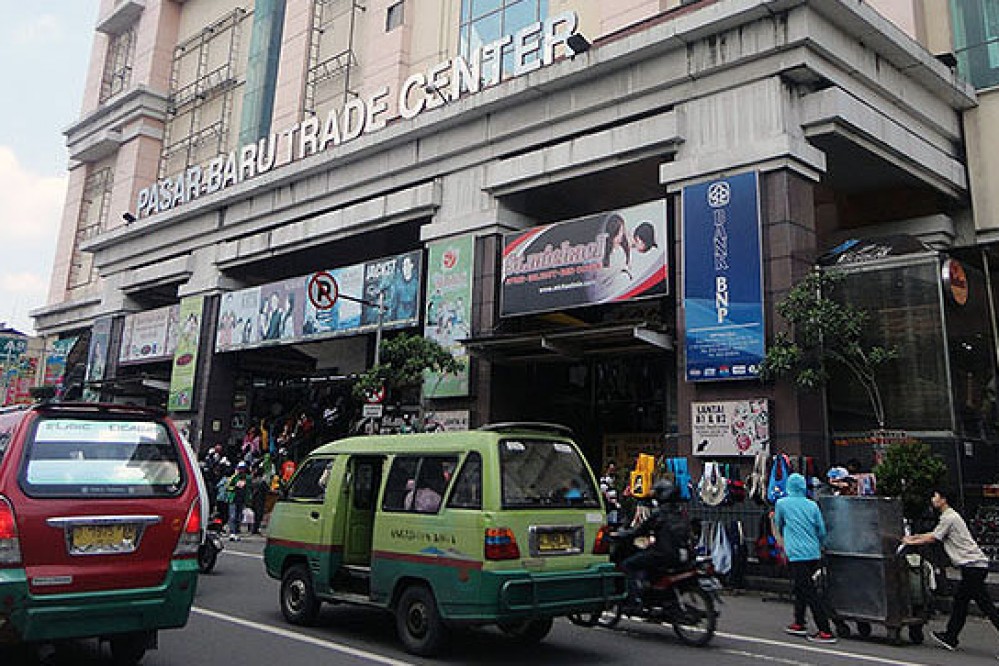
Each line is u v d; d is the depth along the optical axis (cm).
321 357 2861
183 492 624
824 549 887
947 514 843
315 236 2453
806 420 1377
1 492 540
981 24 1836
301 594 834
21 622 527
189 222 3025
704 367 1489
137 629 576
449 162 2131
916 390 1338
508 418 1908
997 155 1792
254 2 3650
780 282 1438
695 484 1472
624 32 1848
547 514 704
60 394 3647
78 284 4159
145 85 3966
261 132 3319
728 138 1573
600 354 1767
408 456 774
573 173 1827
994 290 1514
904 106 1706
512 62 2308
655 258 1609
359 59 3017
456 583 672
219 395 2775
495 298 1928
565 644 781
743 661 730
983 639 890
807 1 1490
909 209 1836
